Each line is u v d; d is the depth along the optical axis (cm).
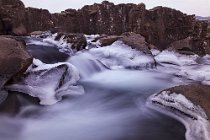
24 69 892
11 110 781
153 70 1368
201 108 711
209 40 2111
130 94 1014
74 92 946
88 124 763
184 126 712
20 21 1819
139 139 671
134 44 1417
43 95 858
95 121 782
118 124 763
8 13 1695
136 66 1328
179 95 780
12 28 1714
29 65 916
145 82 1172
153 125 747
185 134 677
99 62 1284
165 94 822
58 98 883
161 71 1378
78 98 930
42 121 769
